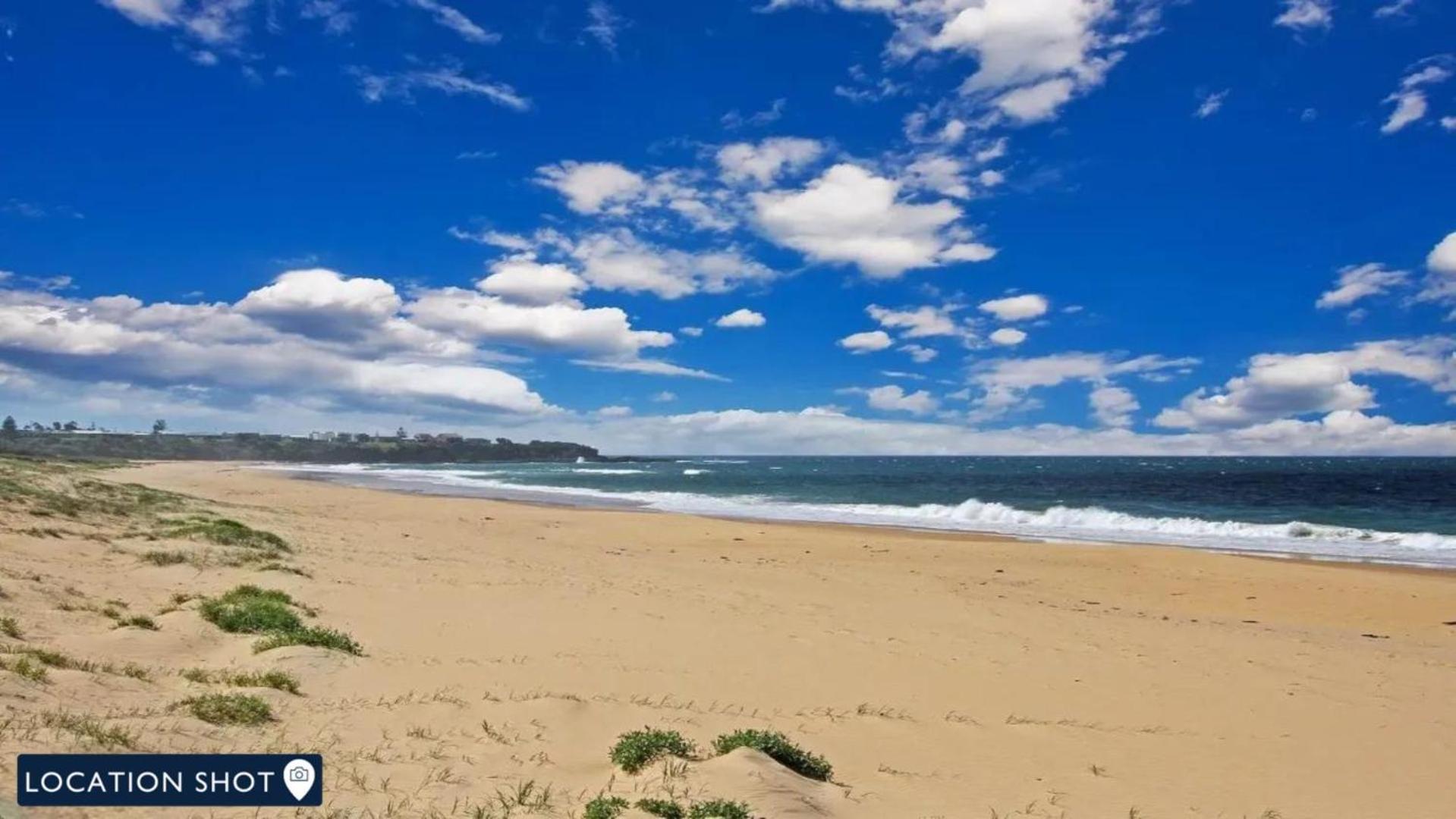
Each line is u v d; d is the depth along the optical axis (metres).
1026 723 8.99
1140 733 8.92
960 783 7.03
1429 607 18.17
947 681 10.73
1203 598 18.94
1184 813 6.73
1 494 19.70
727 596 16.52
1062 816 6.44
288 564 16.72
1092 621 15.55
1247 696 10.67
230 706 6.97
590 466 155.62
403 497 50.91
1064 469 139.62
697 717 8.31
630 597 15.70
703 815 5.46
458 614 13.14
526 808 5.56
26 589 10.89
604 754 7.00
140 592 12.61
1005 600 17.73
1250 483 78.06
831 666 11.20
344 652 9.75
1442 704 10.62
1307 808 7.02
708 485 74.94
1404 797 7.38
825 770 6.88
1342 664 12.77
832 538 29.95
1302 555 26.75
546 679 9.55
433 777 6.01
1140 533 32.88
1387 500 53.50
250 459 166.62
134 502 25.70
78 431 164.50
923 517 39.97
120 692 7.17
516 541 27.00
